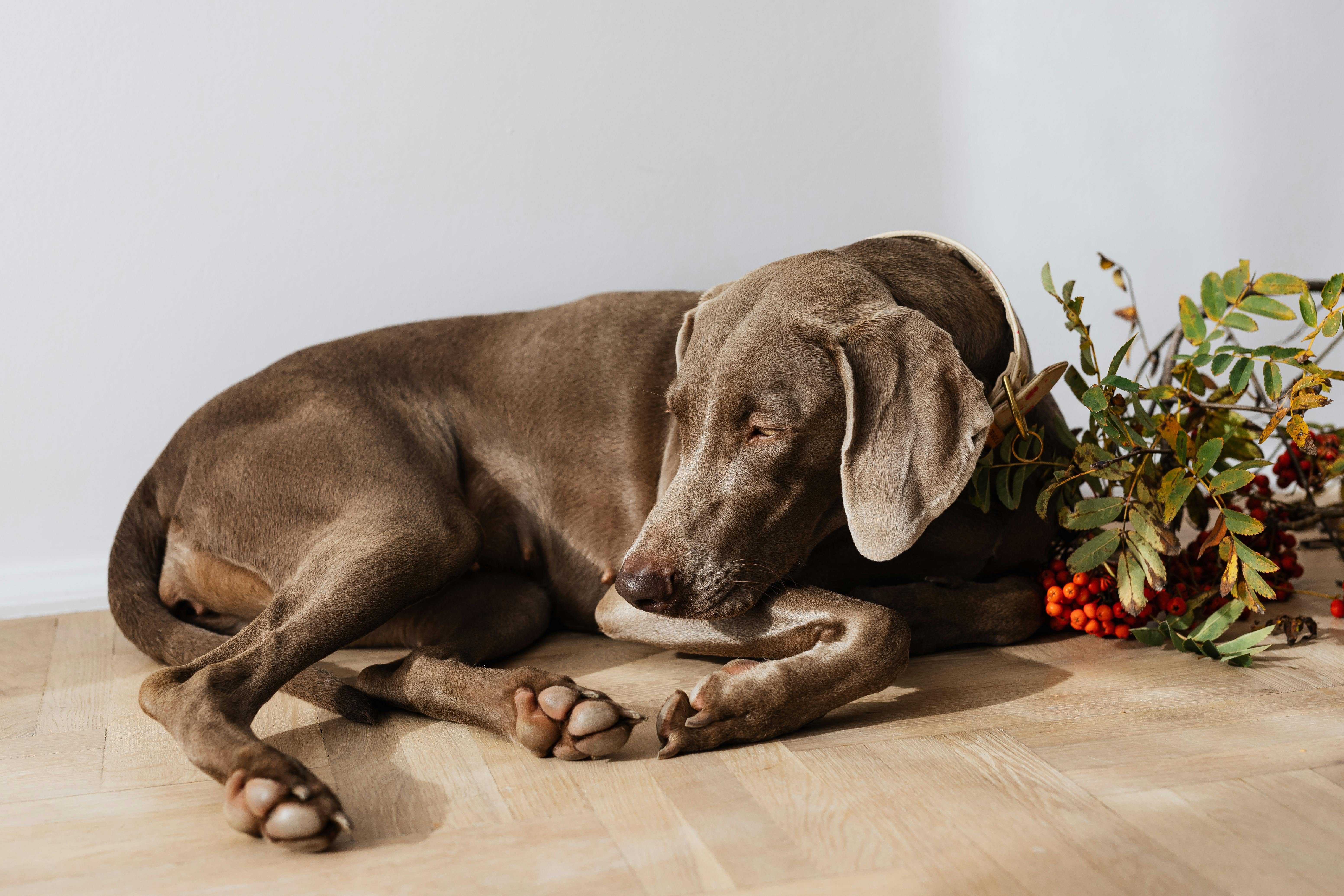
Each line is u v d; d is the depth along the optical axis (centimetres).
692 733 163
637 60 288
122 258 263
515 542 230
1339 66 347
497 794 153
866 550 169
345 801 152
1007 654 210
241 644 178
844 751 163
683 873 128
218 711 157
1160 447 206
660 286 298
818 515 185
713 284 303
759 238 304
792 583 190
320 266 276
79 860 137
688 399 181
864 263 194
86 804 154
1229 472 193
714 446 177
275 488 206
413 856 135
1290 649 205
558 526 228
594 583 226
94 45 255
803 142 303
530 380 230
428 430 223
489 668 190
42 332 261
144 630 209
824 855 132
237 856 137
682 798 149
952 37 311
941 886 124
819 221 308
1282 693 182
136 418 270
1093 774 152
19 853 139
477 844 138
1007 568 220
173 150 263
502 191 284
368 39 271
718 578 175
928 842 134
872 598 201
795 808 145
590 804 148
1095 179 329
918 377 171
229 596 215
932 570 211
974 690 189
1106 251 334
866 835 136
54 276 259
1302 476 241
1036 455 206
